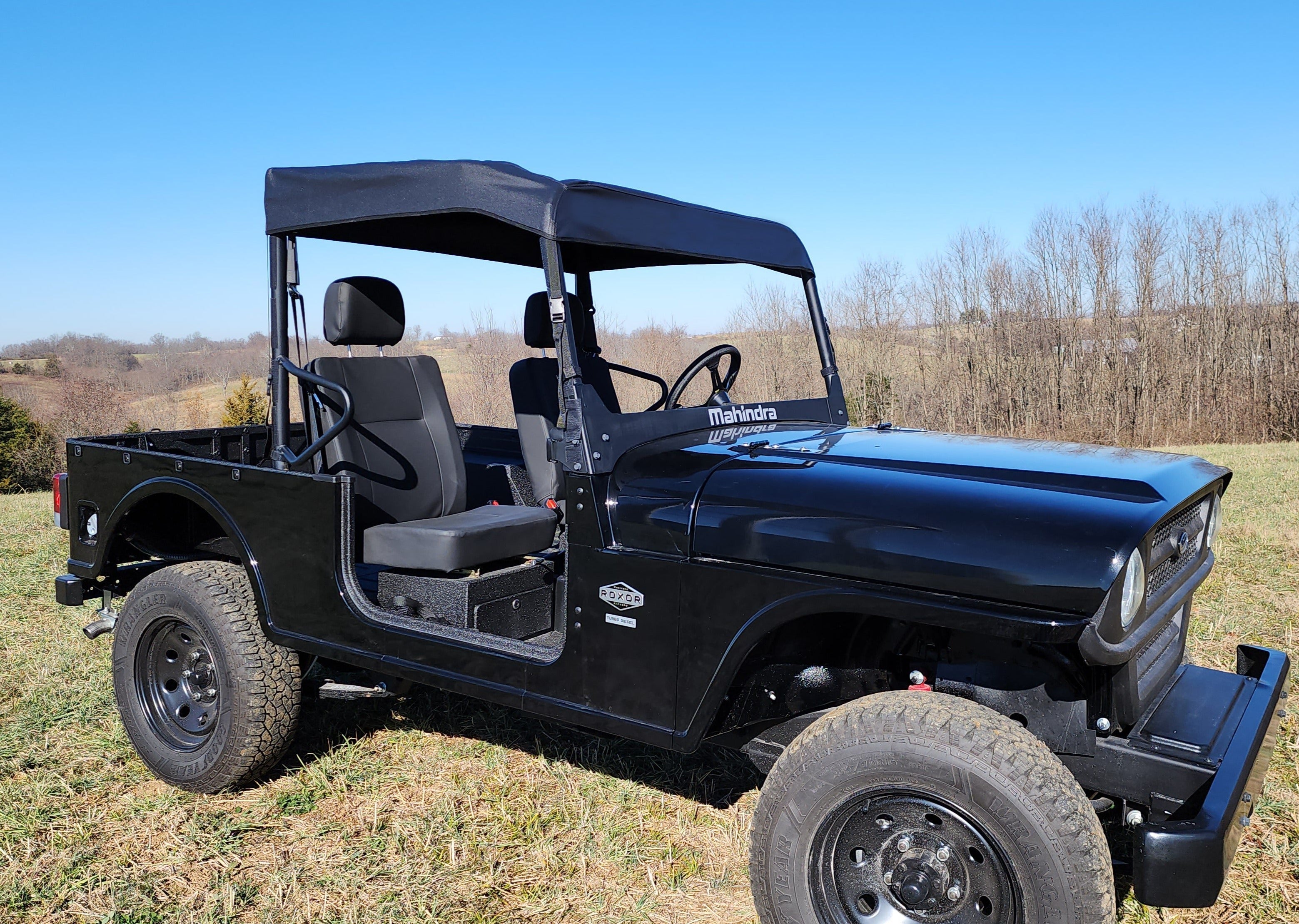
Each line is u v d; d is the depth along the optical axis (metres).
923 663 2.40
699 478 2.40
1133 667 2.09
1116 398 26.33
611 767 3.34
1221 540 6.61
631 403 3.77
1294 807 2.91
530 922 2.47
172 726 3.29
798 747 2.14
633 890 2.61
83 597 3.59
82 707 3.81
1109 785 2.16
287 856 2.78
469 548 3.01
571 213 2.47
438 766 3.36
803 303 3.51
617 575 2.37
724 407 2.99
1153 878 1.83
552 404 3.82
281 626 2.98
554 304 2.46
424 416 3.67
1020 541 1.94
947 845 1.99
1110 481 2.16
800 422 3.24
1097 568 1.86
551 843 2.83
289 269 3.01
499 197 2.51
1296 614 4.76
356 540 3.19
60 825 2.95
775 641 2.31
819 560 2.11
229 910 2.49
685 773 3.30
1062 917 1.85
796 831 2.11
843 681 2.46
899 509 2.11
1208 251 26.16
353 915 2.47
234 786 3.16
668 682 2.30
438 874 2.67
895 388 27.16
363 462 3.39
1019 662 2.26
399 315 3.56
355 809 3.07
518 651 2.58
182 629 3.25
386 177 2.72
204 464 3.13
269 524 2.98
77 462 3.54
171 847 2.82
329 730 3.64
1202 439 25.11
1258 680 2.49
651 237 2.74
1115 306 26.59
